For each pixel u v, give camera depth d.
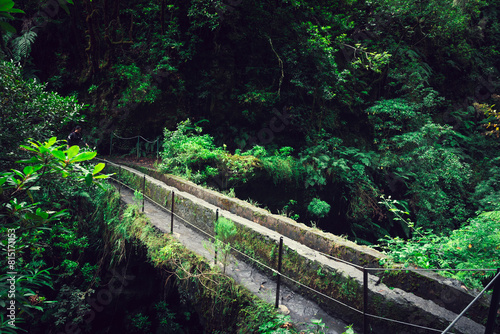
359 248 4.85
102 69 14.63
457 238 5.24
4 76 4.79
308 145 14.64
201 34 14.65
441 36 18.48
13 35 13.47
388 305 3.69
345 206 14.08
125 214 7.98
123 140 14.65
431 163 14.30
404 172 14.40
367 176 14.00
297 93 15.07
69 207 9.32
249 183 11.25
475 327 3.25
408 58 17.41
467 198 15.18
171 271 5.82
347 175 13.75
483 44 22.31
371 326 3.80
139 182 10.05
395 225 14.66
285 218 6.40
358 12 17.59
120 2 15.69
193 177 10.27
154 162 13.11
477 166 17.02
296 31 14.12
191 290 5.09
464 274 4.33
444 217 13.91
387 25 17.50
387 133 15.48
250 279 4.85
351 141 15.90
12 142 4.69
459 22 17.97
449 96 19.28
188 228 6.99
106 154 14.57
